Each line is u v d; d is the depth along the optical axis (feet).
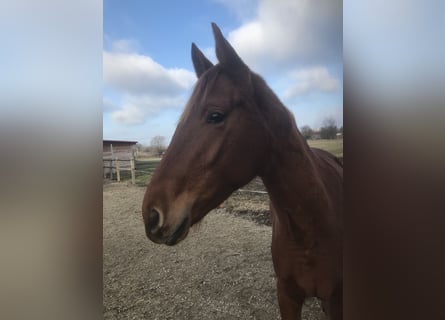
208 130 2.16
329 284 2.56
